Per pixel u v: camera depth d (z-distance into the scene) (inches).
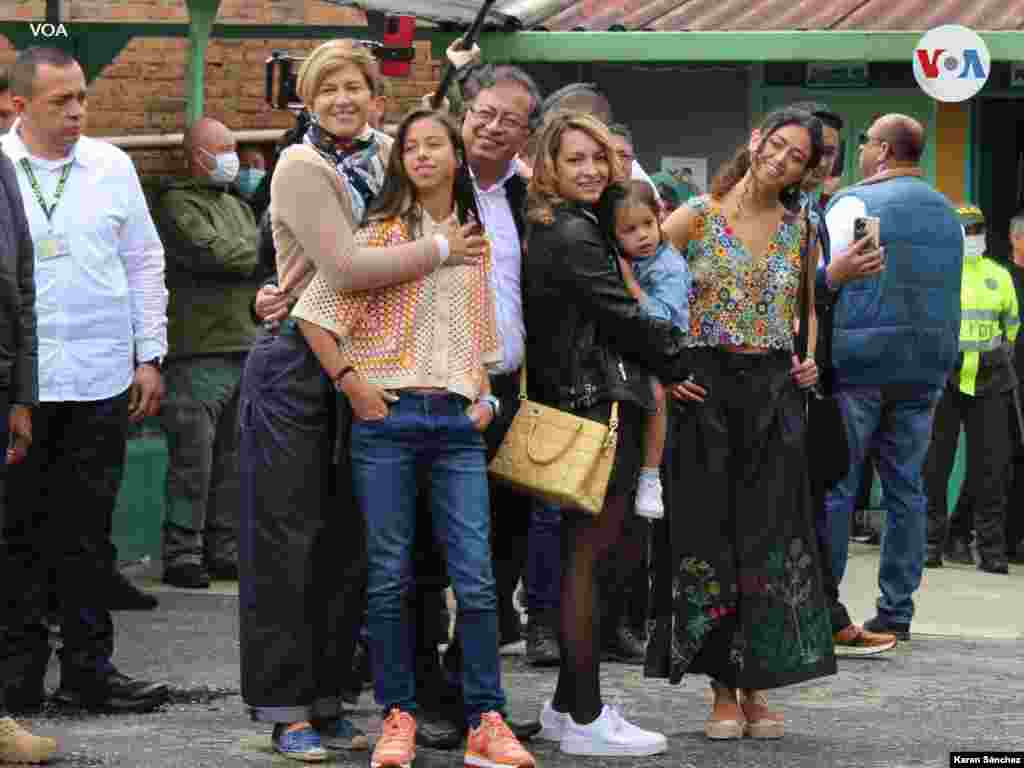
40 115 362.9
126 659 413.4
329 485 311.6
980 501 603.2
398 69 534.9
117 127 596.1
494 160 322.0
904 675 412.5
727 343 339.0
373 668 308.2
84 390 354.3
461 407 304.3
